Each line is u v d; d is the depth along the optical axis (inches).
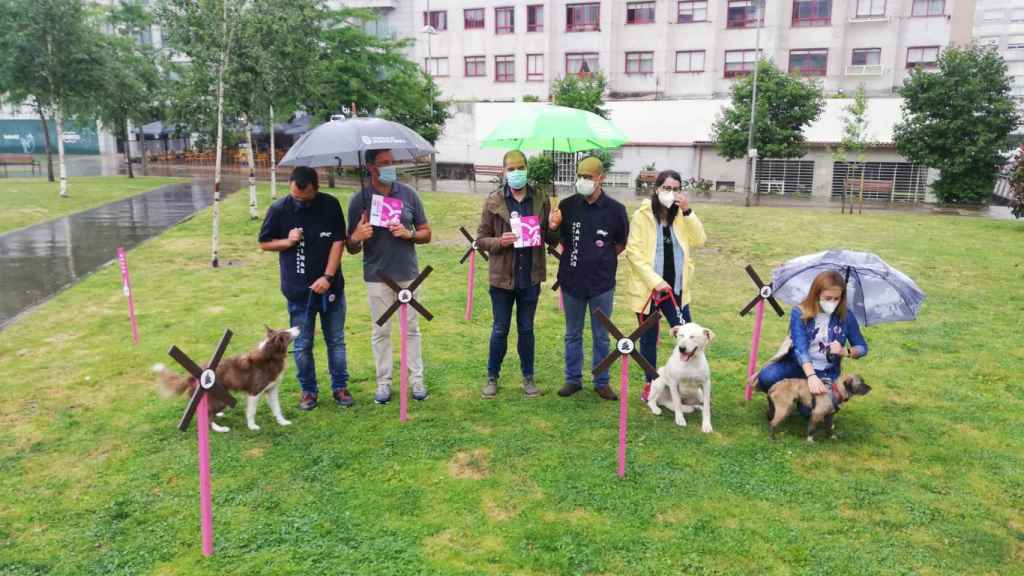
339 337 237.1
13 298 391.5
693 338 213.2
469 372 275.0
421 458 200.7
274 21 606.2
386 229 227.3
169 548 157.8
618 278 477.7
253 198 722.2
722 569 150.5
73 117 1342.3
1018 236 682.2
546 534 162.1
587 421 228.4
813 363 221.0
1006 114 1085.1
